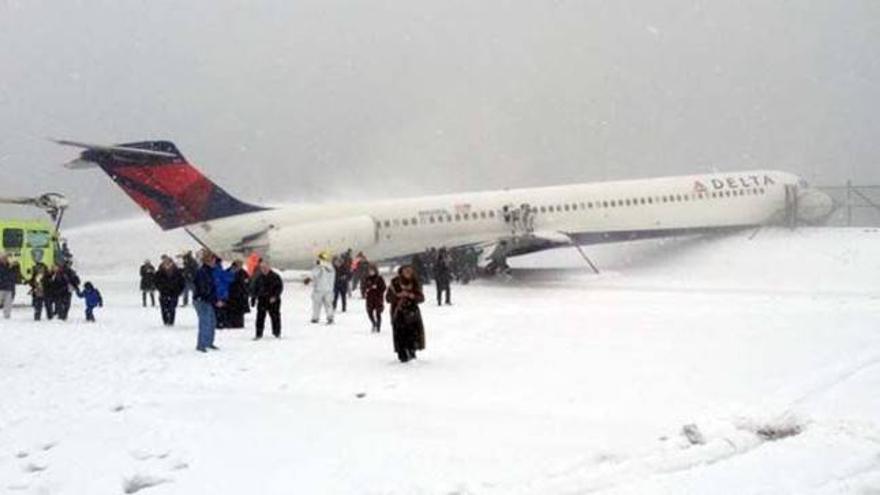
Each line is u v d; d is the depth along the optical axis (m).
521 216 43.84
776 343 16.48
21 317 27.55
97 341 19.94
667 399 11.95
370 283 20.62
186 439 10.23
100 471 9.10
